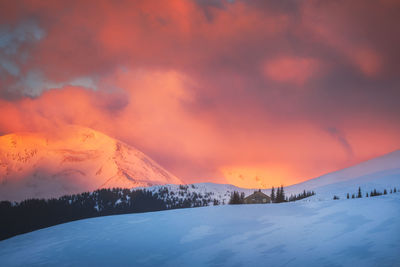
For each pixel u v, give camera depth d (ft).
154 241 112.57
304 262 82.02
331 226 105.70
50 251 113.80
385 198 132.57
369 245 85.15
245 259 89.45
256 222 123.54
